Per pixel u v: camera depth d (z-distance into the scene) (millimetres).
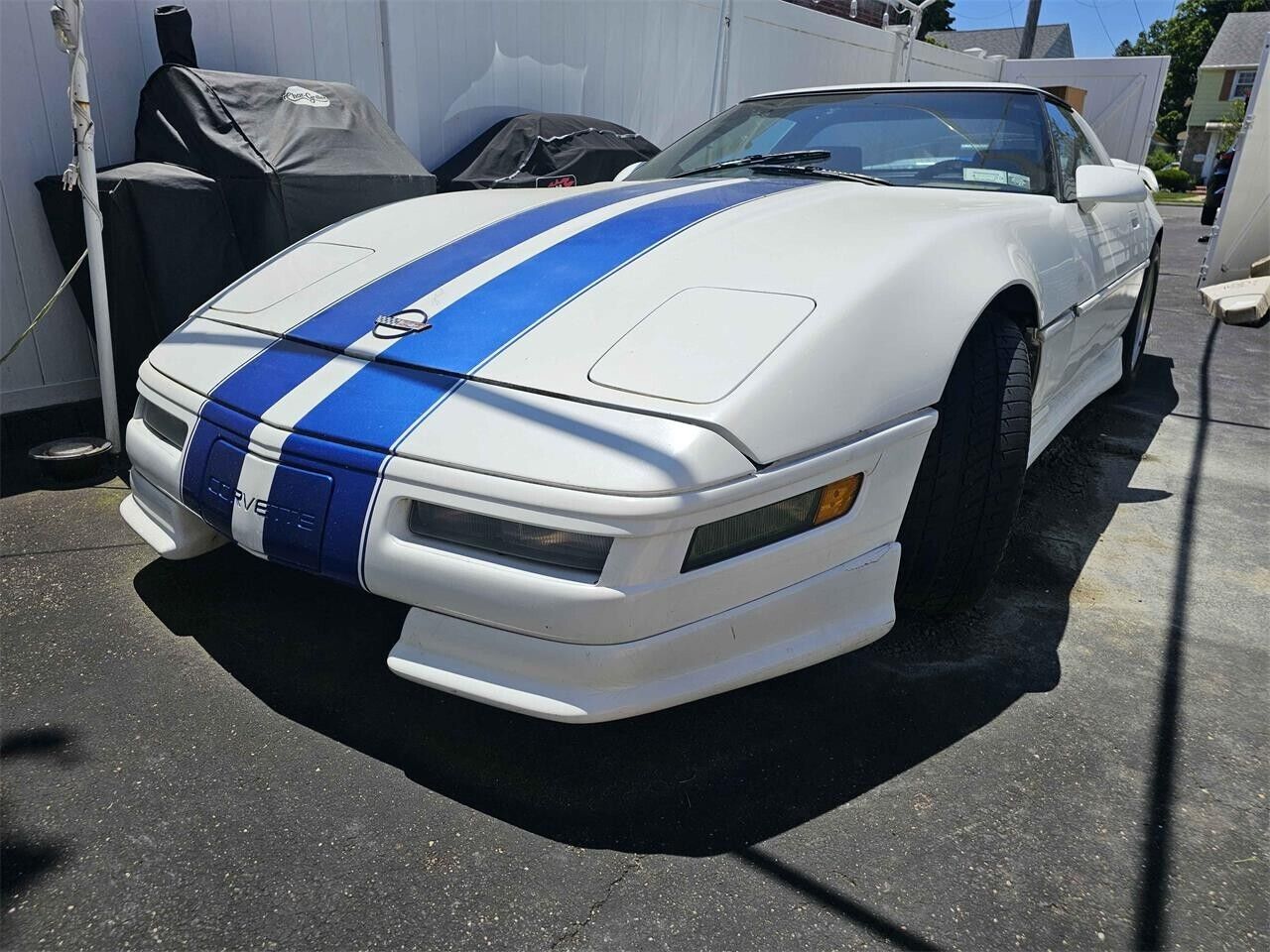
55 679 1861
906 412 1663
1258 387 4711
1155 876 1445
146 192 3018
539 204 2287
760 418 1456
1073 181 2965
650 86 6402
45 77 3305
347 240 2262
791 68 7746
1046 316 2285
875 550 1692
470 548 1458
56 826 1465
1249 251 7820
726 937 1304
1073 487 3227
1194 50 40594
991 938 1316
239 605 2162
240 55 4059
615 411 1452
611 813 1552
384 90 4719
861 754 1730
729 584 1490
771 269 1732
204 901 1331
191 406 1784
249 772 1613
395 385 1604
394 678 1905
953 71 10867
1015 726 1830
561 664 1449
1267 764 1735
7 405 3342
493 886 1384
